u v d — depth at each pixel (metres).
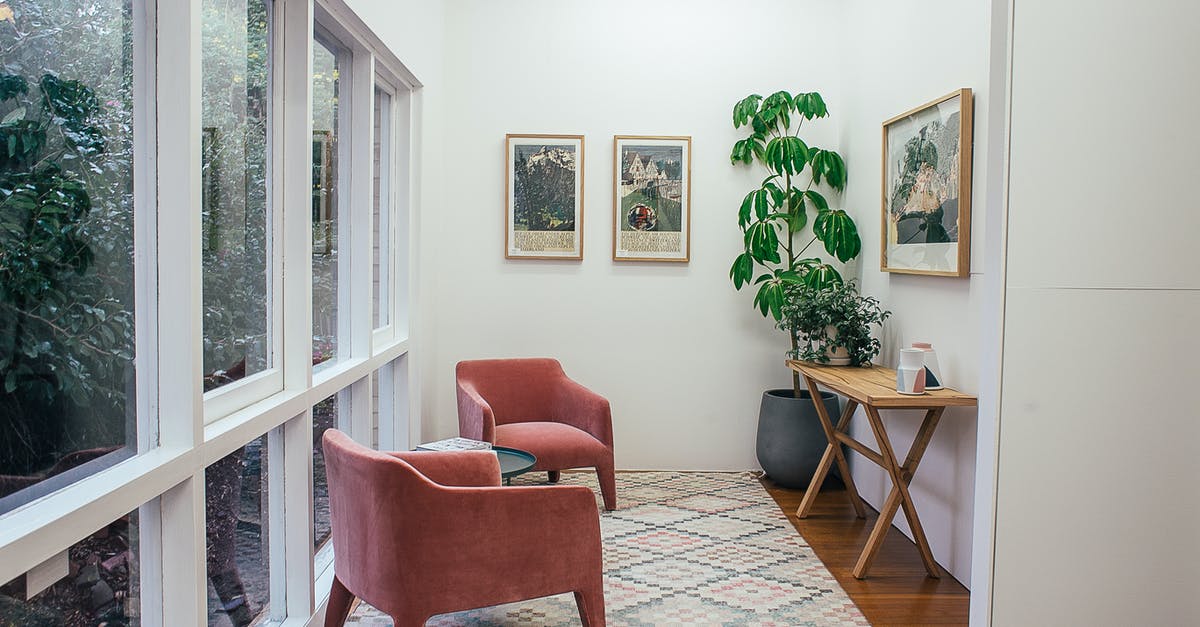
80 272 1.68
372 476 2.49
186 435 1.98
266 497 2.71
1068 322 2.39
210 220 2.23
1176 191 2.38
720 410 5.38
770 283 4.89
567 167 5.27
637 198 5.29
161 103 1.94
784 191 5.12
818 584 3.51
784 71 5.28
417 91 4.65
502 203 5.30
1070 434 2.40
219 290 2.31
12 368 1.48
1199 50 2.37
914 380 3.52
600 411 4.47
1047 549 2.41
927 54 3.97
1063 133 2.38
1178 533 2.40
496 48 5.25
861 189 4.91
